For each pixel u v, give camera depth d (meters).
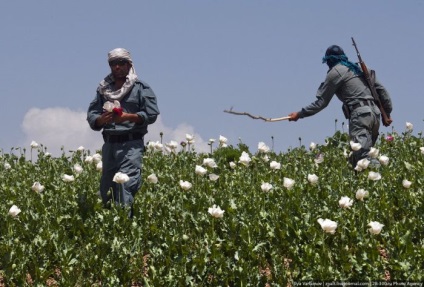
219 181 19.88
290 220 14.68
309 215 15.16
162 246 14.51
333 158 23.03
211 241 14.20
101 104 16.59
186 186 16.61
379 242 14.47
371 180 17.78
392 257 13.00
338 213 15.47
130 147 16.41
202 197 17.23
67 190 18.81
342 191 17.45
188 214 16.03
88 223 15.78
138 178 16.55
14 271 13.48
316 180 17.48
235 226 14.80
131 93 16.33
